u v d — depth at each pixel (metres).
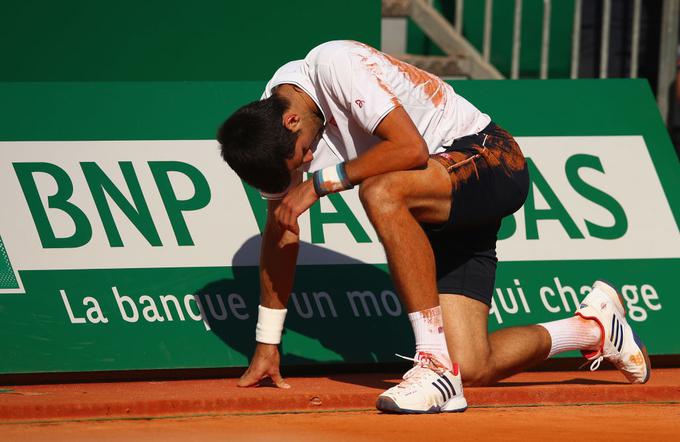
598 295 11.92
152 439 9.02
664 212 14.06
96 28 15.31
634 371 11.86
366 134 10.42
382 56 10.58
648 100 14.63
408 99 10.56
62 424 9.92
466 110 11.12
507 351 11.30
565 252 13.66
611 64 23.94
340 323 12.91
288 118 9.91
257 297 12.88
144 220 12.97
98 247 12.77
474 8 24.08
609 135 14.32
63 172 13.04
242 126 9.70
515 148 11.17
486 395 10.91
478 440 8.93
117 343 12.39
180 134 13.45
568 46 24.02
